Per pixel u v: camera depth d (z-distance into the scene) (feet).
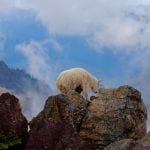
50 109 62.28
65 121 59.11
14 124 58.23
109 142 61.87
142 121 66.13
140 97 66.90
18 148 57.57
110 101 65.00
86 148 54.95
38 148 54.95
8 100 59.47
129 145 51.44
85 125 63.00
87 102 65.92
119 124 63.00
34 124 61.26
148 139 52.31
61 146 54.54
